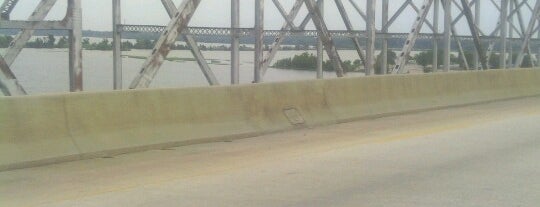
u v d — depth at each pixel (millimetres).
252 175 9289
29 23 11141
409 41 20312
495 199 7965
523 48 28609
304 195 8109
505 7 25688
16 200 7703
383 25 21969
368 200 7879
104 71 18469
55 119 9961
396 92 17625
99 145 10422
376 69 24438
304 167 9898
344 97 15820
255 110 13391
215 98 12570
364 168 9859
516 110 18969
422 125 15164
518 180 9109
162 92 11609
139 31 14398
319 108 15023
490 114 17766
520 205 7676
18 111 9516
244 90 13211
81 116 10312
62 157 9875
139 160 10312
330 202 7773
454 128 14664
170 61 24188
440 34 23047
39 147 9664
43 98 9852
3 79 10898
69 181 8750
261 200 7840
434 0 21891
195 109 12156
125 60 19547
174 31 13820
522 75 24203
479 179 9156
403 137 13164
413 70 30547
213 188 8445
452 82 20141
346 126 14828
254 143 12211
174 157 10625
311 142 12414
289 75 25438
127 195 8008
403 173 9516
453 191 8391
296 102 14469
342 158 10695
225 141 12398
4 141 9297
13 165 9273
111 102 10766
